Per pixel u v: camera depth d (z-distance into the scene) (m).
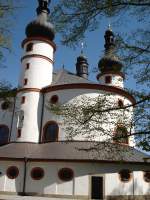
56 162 32.31
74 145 35.06
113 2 12.81
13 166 32.97
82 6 12.94
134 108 15.02
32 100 40.38
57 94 39.69
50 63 43.97
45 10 46.38
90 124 16.22
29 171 32.62
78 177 31.59
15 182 32.50
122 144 16.41
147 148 14.30
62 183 31.58
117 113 15.95
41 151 34.94
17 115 39.88
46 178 32.00
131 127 15.11
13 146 36.88
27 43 44.06
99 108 15.72
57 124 38.09
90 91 38.72
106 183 31.59
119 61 14.98
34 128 39.06
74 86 39.12
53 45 45.03
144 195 31.94
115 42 14.66
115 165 32.38
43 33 44.28
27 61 42.94
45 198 29.67
